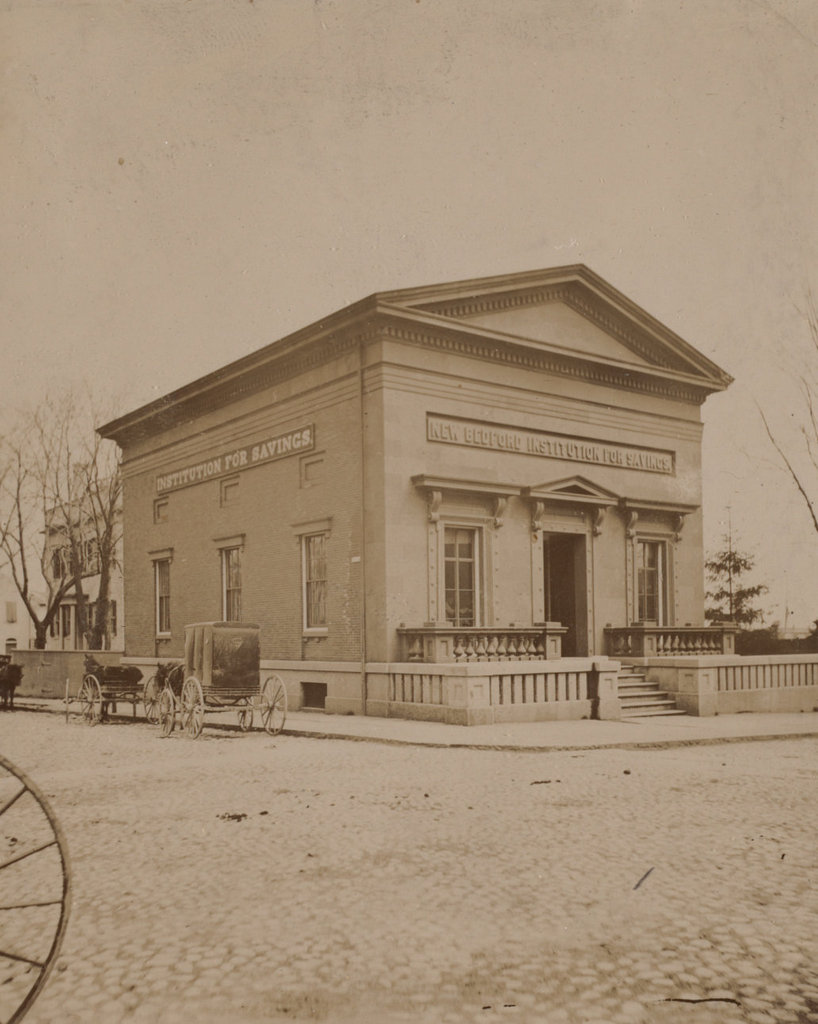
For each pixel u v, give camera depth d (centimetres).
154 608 2805
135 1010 425
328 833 793
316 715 2005
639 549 2400
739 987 448
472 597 2081
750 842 747
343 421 2078
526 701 1756
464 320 2084
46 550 3500
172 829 823
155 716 1998
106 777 1145
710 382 2497
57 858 719
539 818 848
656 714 1944
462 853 719
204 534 2573
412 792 995
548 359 2219
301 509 2202
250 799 970
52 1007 429
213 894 613
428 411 2019
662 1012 420
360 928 539
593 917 557
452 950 502
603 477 2316
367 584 1981
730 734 1523
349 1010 425
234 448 2455
